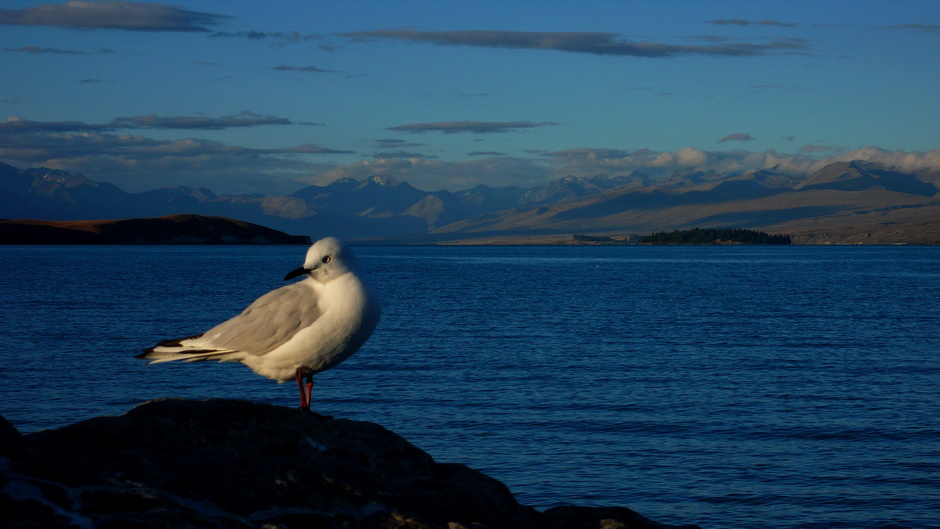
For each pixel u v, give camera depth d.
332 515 6.11
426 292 84.81
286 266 145.88
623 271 144.88
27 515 5.21
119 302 66.88
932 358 37.12
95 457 6.07
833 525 16.11
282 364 8.18
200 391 27.88
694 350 39.69
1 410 24.86
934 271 145.88
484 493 7.12
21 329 46.56
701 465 19.80
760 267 165.88
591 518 7.15
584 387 29.33
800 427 23.31
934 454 20.58
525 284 101.50
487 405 26.16
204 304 65.44
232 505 5.88
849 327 51.00
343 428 7.71
